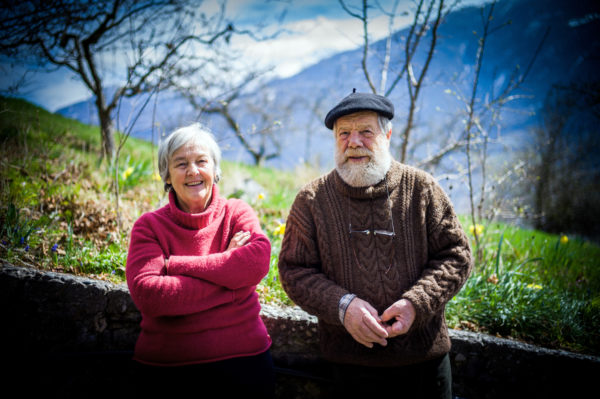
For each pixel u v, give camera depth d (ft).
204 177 5.93
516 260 11.87
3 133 15.05
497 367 6.72
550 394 6.56
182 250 5.79
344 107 5.71
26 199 10.01
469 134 12.00
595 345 7.32
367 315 5.11
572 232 39.19
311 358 6.89
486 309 8.07
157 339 5.28
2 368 6.77
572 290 10.40
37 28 13.03
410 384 5.62
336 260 5.85
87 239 9.26
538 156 37.40
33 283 6.75
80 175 12.98
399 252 5.71
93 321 6.82
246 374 5.35
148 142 29.01
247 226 6.15
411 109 12.42
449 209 5.88
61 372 6.86
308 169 25.39
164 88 13.91
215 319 5.41
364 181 5.75
